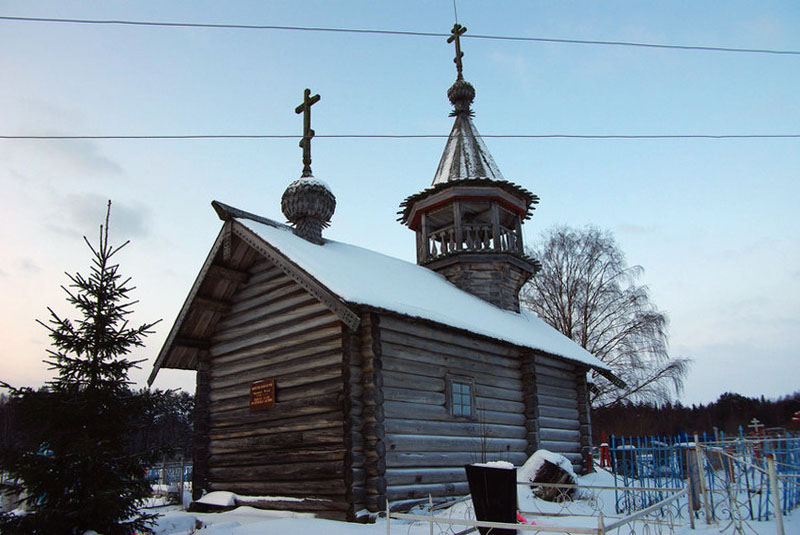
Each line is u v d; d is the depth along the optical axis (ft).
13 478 27.48
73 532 27.61
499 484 26.96
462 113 75.05
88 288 30.30
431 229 73.61
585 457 59.26
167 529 35.22
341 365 38.47
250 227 42.57
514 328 55.36
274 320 44.45
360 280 41.14
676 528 31.32
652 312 100.94
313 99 54.08
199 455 46.83
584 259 106.52
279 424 41.68
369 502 35.81
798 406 236.43
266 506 40.98
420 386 41.16
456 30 78.89
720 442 41.83
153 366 48.52
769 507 37.91
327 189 50.57
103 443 28.68
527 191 67.15
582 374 62.03
